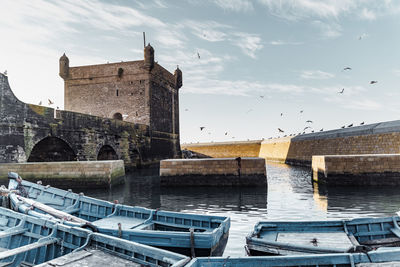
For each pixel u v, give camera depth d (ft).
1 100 66.08
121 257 20.25
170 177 75.05
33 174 71.20
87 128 88.99
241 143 256.52
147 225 29.58
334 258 16.66
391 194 57.72
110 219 32.40
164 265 18.40
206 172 74.13
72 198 39.37
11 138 67.72
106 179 71.51
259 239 23.06
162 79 155.43
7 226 27.25
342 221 26.35
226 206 50.55
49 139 79.92
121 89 140.15
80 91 144.46
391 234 25.63
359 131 98.07
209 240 22.29
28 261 22.66
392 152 82.74
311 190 65.31
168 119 163.94
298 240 24.08
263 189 68.64
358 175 68.44
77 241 22.94
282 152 181.98
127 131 114.32
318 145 126.11
